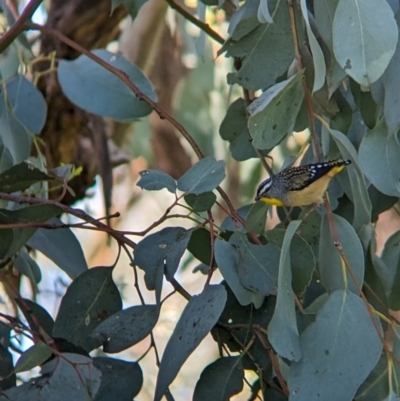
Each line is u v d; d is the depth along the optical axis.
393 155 5.69
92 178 9.97
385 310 6.22
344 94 6.67
